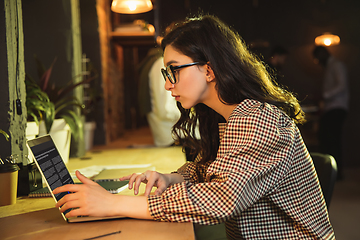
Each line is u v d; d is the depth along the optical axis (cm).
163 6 659
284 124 81
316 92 598
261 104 81
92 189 77
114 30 432
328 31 574
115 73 460
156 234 66
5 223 77
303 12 611
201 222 70
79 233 68
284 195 80
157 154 218
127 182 116
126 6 317
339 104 413
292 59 612
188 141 120
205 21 90
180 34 88
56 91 201
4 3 112
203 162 111
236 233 89
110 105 402
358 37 538
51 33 242
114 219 76
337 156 427
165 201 74
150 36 439
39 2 241
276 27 632
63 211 75
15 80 118
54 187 82
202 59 87
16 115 117
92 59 360
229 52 86
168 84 90
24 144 123
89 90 325
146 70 331
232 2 655
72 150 215
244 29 652
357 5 546
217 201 70
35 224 75
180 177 105
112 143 362
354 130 507
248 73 87
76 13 252
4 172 93
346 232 263
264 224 81
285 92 104
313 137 496
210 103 94
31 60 240
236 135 77
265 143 74
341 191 381
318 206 83
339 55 533
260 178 73
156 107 317
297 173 81
